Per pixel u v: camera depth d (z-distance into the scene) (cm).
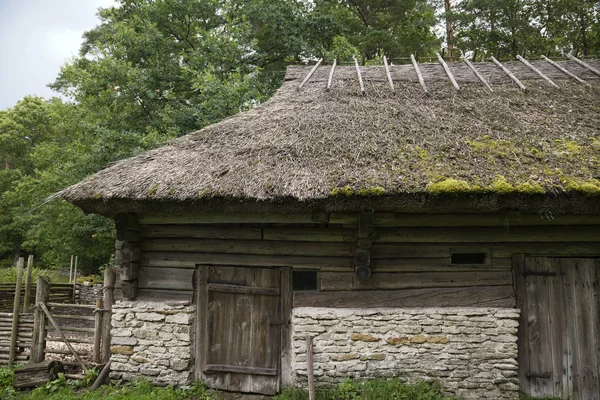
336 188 386
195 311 495
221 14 1393
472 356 448
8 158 2608
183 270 499
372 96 592
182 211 432
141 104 1327
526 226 469
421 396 427
